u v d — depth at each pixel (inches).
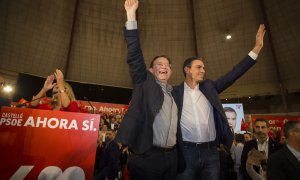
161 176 68.7
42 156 56.2
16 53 390.0
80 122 59.6
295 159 80.0
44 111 58.4
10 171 54.1
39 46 408.2
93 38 447.8
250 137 220.4
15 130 56.1
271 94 456.8
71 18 420.5
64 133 58.3
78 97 454.9
